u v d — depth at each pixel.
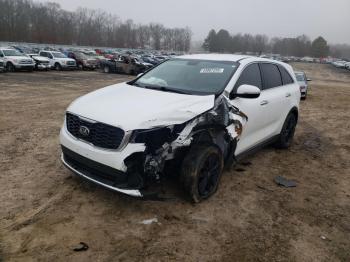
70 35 104.06
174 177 4.42
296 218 4.30
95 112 4.01
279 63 6.50
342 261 3.54
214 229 3.91
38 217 3.91
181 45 144.50
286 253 3.59
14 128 7.64
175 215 4.11
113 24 124.06
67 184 4.73
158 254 3.42
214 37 154.75
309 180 5.56
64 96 13.70
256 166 5.98
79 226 3.79
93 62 31.42
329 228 4.13
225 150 4.76
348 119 11.81
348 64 74.94
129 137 3.70
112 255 3.36
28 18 93.75
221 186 5.01
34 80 20.08
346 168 6.29
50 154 5.93
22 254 3.29
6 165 5.34
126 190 3.77
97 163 3.87
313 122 10.84
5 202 4.19
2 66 23.47
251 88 4.63
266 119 5.70
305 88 17.25
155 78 5.28
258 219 4.20
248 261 3.43
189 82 4.96
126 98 4.34
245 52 159.25
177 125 3.93
